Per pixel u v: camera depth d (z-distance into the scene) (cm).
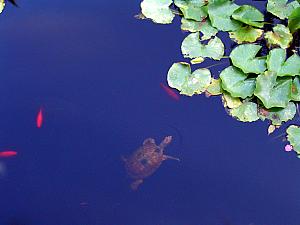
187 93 232
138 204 199
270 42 246
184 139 217
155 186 204
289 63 228
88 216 196
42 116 228
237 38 250
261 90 220
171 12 267
